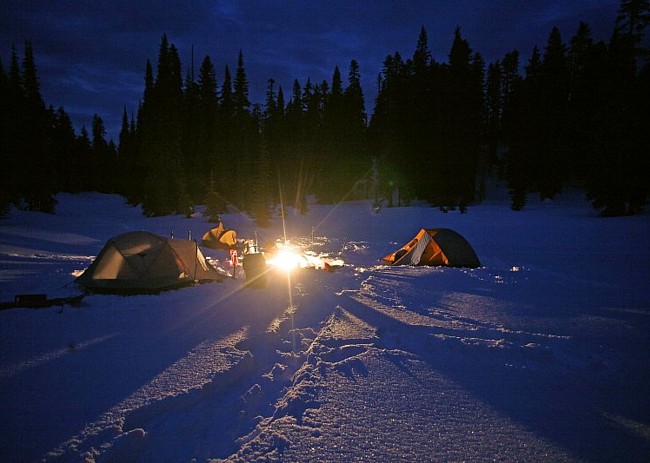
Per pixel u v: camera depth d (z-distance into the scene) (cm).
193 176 3909
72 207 4272
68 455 273
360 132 4403
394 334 558
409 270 1113
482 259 1479
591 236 2141
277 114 4691
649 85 2684
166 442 301
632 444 299
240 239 2303
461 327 583
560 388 394
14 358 437
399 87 4019
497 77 4878
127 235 824
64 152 5594
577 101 3762
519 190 3325
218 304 705
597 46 3688
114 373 403
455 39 3778
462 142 3697
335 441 296
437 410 346
